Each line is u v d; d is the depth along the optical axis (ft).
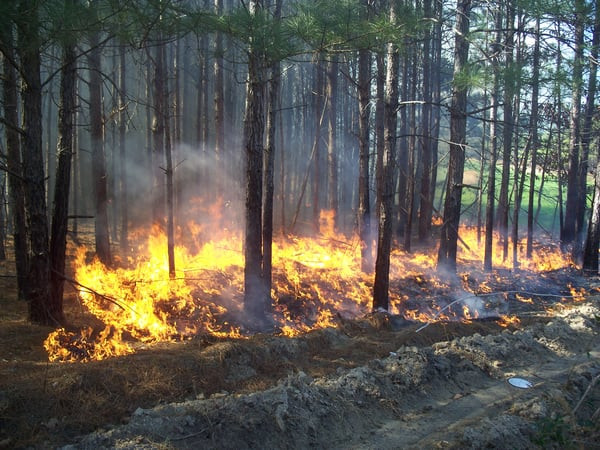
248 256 34.17
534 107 56.90
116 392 19.25
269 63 28.96
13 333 25.53
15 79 32.94
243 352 24.02
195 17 24.36
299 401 18.80
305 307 38.50
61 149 28.40
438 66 71.97
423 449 17.22
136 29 23.07
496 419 18.93
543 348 28.27
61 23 20.53
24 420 16.92
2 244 46.24
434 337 30.73
